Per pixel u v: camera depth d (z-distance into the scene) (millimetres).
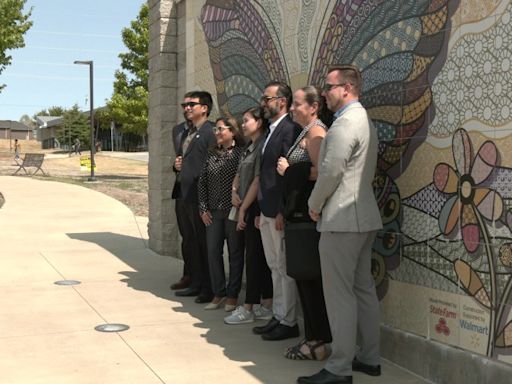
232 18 7074
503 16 3531
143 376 4211
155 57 9219
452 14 3906
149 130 9625
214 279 6082
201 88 8039
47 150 69000
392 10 4445
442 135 3992
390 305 4547
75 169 32656
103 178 26281
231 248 5902
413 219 4277
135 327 5434
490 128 3627
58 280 7426
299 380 4059
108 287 7078
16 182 19844
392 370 4340
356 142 3832
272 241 5051
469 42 3773
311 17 5477
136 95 30812
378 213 4023
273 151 4809
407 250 4348
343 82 3955
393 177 4461
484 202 3672
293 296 5062
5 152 55500
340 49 5059
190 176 6352
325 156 3834
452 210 3924
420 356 4191
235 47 7020
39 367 4387
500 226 3566
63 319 5676
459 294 3885
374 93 4652
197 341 5027
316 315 4527
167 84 9055
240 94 6934
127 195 18547
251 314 5617
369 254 4238
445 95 3965
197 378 4180
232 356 4645
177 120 9094
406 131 4324
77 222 12383
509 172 3502
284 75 5973
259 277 5566
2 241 10172
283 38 5965
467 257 3811
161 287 7105
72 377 4188
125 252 9398
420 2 4172
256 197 5309
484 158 3672
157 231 9312
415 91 4223
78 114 69750
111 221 12586
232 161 5863
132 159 41969
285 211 4270
